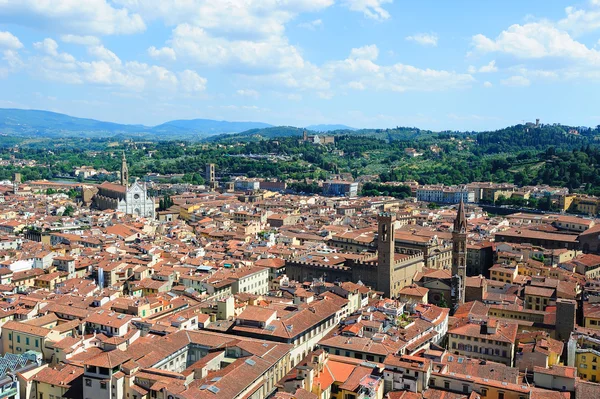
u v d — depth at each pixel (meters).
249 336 189.38
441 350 175.50
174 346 172.38
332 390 156.00
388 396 147.38
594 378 174.50
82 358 167.38
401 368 152.00
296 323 193.25
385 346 172.25
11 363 164.88
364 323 192.50
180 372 164.00
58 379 157.25
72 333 187.50
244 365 158.50
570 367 157.50
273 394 163.62
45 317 195.38
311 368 151.38
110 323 186.25
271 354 169.62
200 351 175.88
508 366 166.25
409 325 193.50
